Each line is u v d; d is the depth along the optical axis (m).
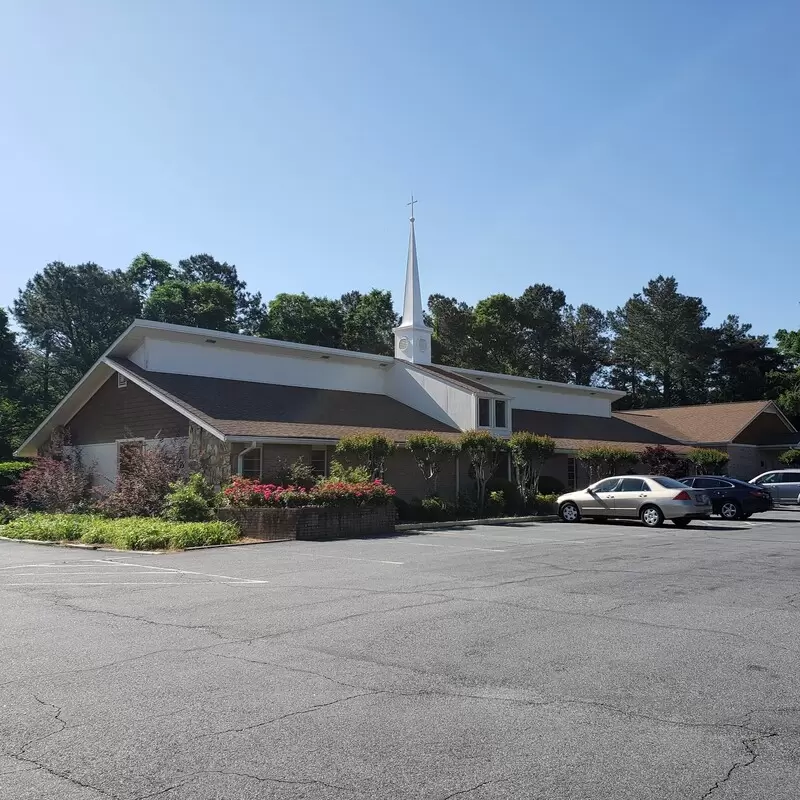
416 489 27.75
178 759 4.57
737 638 7.64
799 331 60.56
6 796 4.08
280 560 14.15
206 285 64.44
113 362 26.16
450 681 6.16
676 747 4.79
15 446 47.69
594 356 78.00
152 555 15.31
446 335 69.31
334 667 6.56
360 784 4.25
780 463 43.81
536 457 28.02
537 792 4.16
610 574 12.15
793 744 4.86
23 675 6.31
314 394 29.12
